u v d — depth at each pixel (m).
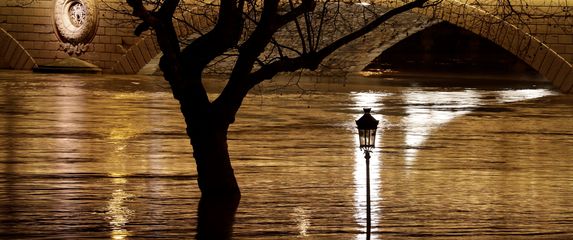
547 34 70.00
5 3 79.56
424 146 38.97
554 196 28.30
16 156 33.66
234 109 25.45
